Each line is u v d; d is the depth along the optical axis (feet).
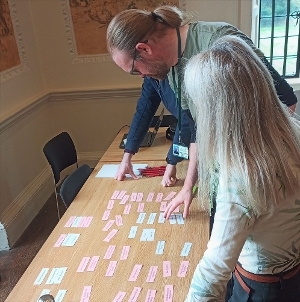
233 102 2.64
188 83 2.89
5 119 9.02
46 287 4.03
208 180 3.08
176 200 5.10
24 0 10.50
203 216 5.09
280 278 3.35
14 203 9.58
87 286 3.99
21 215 9.75
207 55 2.81
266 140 2.73
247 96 2.65
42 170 11.37
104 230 4.97
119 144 8.13
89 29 10.88
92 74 11.43
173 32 4.59
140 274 4.10
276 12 10.97
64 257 4.49
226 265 2.83
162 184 6.07
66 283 4.06
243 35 4.62
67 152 8.15
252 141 2.68
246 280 3.49
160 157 7.19
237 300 3.67
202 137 2.84
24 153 10.28
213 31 4.66
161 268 4.17
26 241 9.31
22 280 4.17
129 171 6.41
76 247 4.66
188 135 5.57
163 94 5.72
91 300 3.80
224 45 2.84
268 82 2.80
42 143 11.38
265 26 11.19
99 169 6.90
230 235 2.77
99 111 11.85
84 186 6.24
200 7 10.31
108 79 11.45
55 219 10.19
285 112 2.92
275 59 11.53
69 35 11.00
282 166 2.75
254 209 2.73
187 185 5.11
